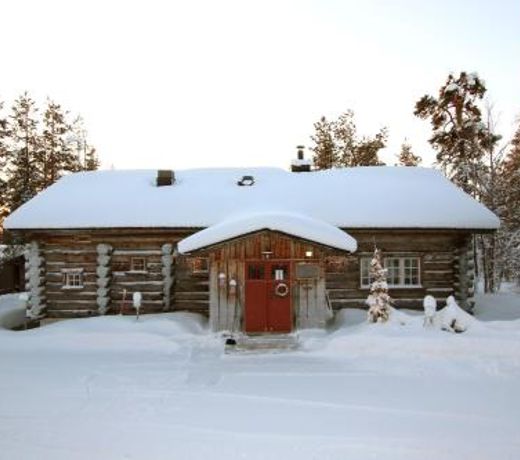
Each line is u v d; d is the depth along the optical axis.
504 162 30.08
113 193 20.42
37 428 8.18
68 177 22.72
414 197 19.30
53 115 37.81
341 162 38.88
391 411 8.89
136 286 19.03
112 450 7.27
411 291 18.69
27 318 19.11
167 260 18.88
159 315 18.03
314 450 7.20
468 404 9.27
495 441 7.48
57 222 18.44
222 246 16.19
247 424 8.30
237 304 16.25
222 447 7.34
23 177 35.69
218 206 19.09
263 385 10.68
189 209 18.94
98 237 19.14
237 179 21.73
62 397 9.91
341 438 7.64
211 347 14.62
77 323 17.08
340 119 39.06
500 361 12.01
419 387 10.42
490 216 18.22
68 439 7.70
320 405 9.27
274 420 8.48
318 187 20.47
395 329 14.03
